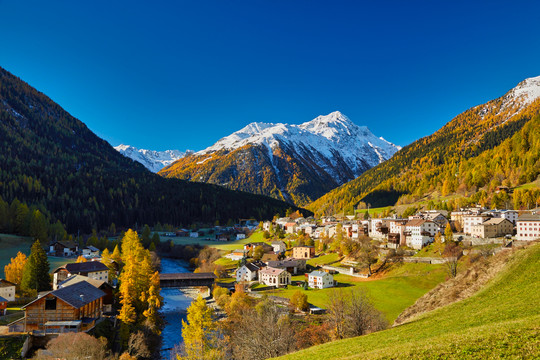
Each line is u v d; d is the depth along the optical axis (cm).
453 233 17162
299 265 18588
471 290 6669
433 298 7450
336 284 14662
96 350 7412
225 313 12100
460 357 3012
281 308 11131
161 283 15450
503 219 16625
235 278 18550
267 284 16338
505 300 5144
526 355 2794
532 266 6016
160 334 10450
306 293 13612
